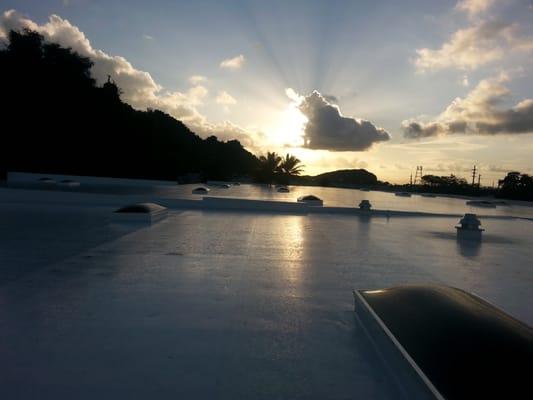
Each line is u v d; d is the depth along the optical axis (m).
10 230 8.40
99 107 30.52
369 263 6.33
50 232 8.21
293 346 3.09
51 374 2.55
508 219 15.34
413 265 6.31
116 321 3.47
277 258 6.38
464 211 19.25
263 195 23.89
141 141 34.88
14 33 26.80
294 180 45.66
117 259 5.90
